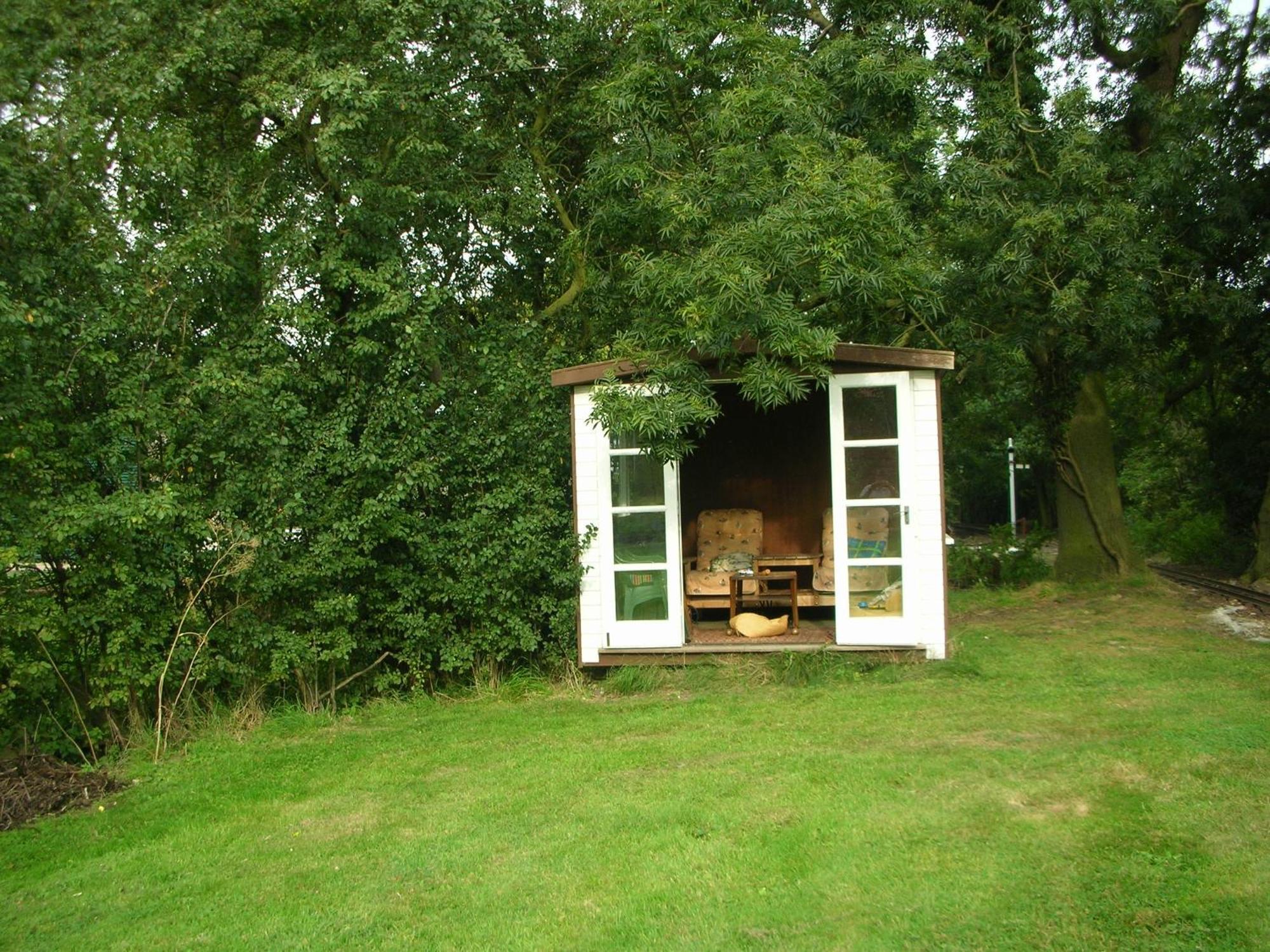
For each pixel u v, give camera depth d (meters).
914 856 4.71
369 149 9.58
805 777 5.91
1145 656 8.98
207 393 8.00
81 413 7.71
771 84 10.26
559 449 9.39
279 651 8.09
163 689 7.80
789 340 7.84
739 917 4.24
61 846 5.64
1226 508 17.19
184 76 8.89
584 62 11.84
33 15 8.07
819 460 11.59
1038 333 12.30
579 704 8.35
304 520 8.31
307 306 8.43
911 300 10.33
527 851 5.11
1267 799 5.11
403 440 8.66
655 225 10.90
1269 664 8.37
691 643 9.18
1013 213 11.45
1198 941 3.87
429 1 9.54
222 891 4.89
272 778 6.68
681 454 8.24
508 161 11.05
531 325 10.09
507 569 8.86
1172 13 12.60
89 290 7.78
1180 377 16.66
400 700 8.79
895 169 11.39
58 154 7.79
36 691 7.18
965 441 24.92
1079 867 4.50
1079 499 14.30
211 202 8.64
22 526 6.95
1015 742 6.39
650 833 5.22
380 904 4.61
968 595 14.23
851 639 8.86
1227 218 13.82
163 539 7.63
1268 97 14.20
